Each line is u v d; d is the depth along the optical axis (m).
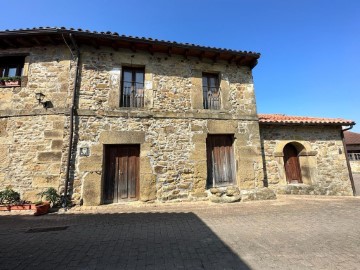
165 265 2.42
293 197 6.59
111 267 2.38
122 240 3.18
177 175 5.92
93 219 4.27
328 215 4.53
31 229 3.68
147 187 5.66
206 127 6.43
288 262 2.48
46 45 5.86
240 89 7.07
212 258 2.59
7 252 2.77
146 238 3.25
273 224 3.92
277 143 7.25
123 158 5.85
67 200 5.12
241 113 6.87
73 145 5.40
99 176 5.41
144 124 5.96
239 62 7.15
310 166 7.33
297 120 7.41
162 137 6.01
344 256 2.62
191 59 6.76
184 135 6.18
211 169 6.45
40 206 4.57
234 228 3.70
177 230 3.61
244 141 6.68
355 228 3.69
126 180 5.77
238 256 2.63
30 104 5.52
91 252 2.77
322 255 2.66
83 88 5.73
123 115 5.84
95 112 5.65
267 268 2.35
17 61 5.94
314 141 7.52
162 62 6.49
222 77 6.96
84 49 5.95
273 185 6.94
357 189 9.59
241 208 5.18
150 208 5.15
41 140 5.35
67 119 5.48
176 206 5.37
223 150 6.68
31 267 2.38
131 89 6.23
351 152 17.55
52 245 2.99
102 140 5.59
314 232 3.49
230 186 6.39
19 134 5.36
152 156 5.84
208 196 6.02
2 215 4.50
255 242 3.07
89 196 5.27
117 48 6.09
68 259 2.57
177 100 6.37
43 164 5.23
